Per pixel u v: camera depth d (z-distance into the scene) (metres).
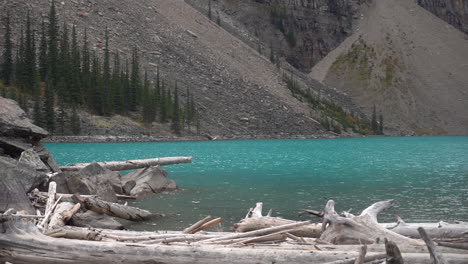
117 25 181.50
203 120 145.00
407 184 29.69
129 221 16.61
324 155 66.75
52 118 105.88
